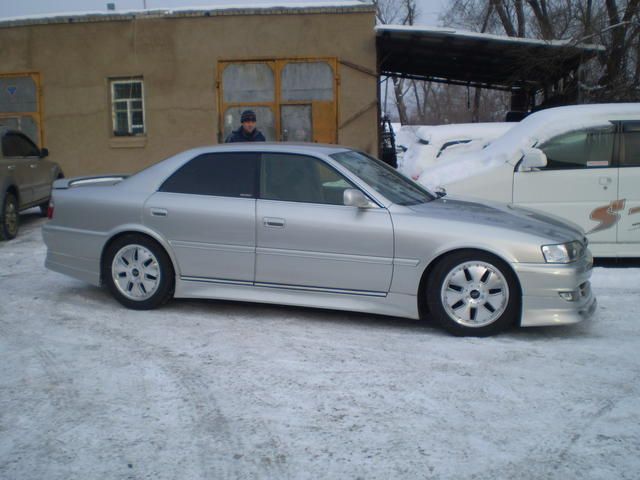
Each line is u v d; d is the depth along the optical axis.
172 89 15.57
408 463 3.50
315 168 5.87
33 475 3.40
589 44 14.56
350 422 3.96
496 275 5.36
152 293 6.16
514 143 8.01
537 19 18.34
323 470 3.44
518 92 20.25
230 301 6.61
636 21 14.20
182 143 15.70
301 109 15.40
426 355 5.05
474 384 4.50
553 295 5.26
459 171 8.04
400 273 5.52
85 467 3.48
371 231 5.54
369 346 5.26
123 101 15.90
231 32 15.30
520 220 5.68
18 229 10.75
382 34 14.81
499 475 3.38
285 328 5.74
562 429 3.87
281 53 15.24
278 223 5.74
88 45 15.66
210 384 4.52
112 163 15.90
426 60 17.30
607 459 3.53
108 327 5.77
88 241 6.29
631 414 4.05
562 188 7.73
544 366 4.82
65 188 6.55
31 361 4.98
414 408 4.13
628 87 14.70
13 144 10.95
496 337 5.46
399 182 6.32
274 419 4.00
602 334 5.55
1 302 6.59
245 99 15.48
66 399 4.30
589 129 7.72
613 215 7.67
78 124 15.88
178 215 5.99
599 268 7.78
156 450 3.65
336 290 5.70
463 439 3.75
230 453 3.62
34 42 15.77
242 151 6.06
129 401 4.27
